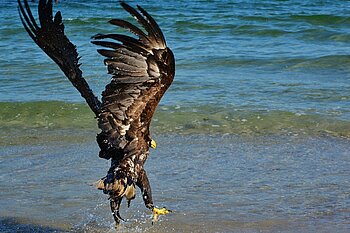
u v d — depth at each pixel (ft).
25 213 35.96
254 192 38.32
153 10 108.06
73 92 60.85
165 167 42.55
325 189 38.60
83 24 93.71
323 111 54.75
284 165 42.96
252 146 47.14
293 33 89.76
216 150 46.14
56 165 43.32
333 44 84.28
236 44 83.25
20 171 42.09
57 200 37.63
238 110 55.16
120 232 34.12
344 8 112.06
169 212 32.73
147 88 29.94
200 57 74.95
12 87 62.44
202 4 115.75
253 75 67.41
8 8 107.14
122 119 30.63
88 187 39.52
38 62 71.67
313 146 47.06
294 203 36.63
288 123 52.24
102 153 31.86
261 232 33.12
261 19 98.27
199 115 54.08
